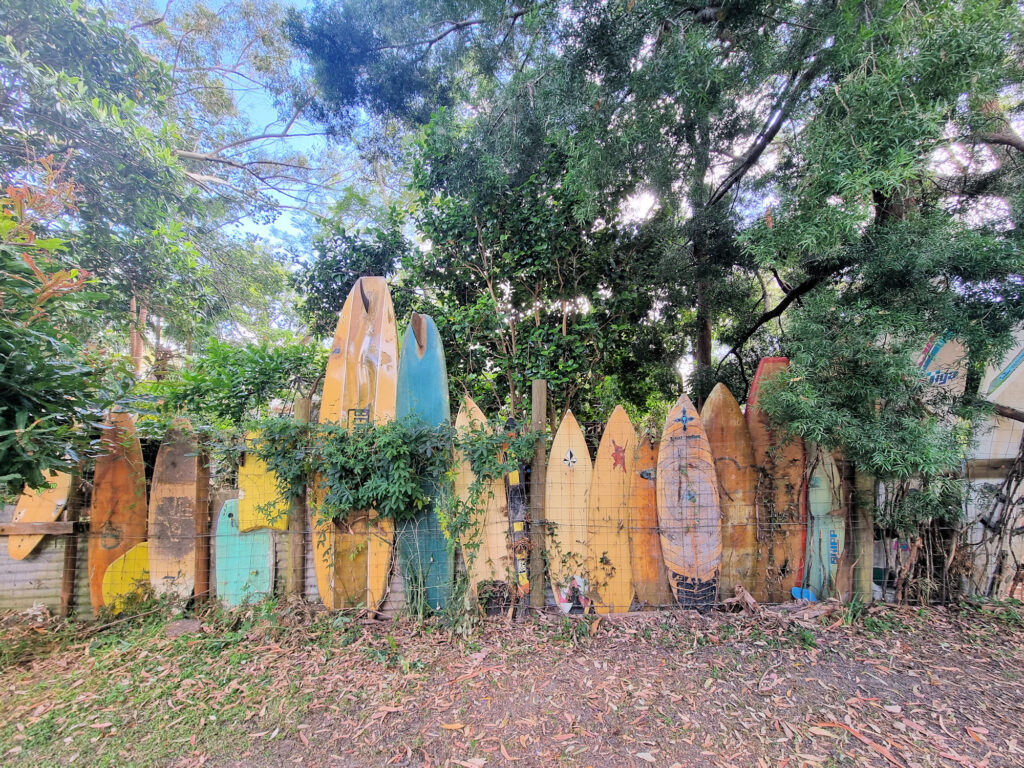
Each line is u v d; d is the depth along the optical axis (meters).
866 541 3.00
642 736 1.85
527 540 2.97
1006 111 3.05
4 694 2.18
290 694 2.15
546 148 4.45
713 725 1.92
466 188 4.42
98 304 4.16
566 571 3.00
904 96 2.25
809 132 2.56
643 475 3.11
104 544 2.98
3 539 2.93
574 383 4.55
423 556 2.96
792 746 1.79
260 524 3.04
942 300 2.60
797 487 3.11
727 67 3.29
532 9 3.67
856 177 2.21
